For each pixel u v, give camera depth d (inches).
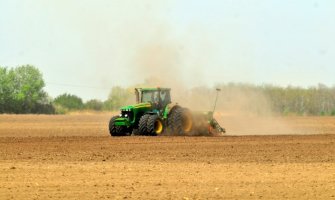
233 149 2566.4
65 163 2128.4
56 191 1565.0
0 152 2486.5
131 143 2827.3
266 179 1755.7
